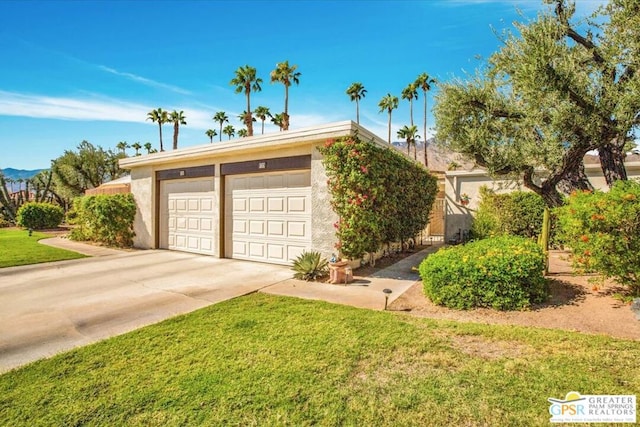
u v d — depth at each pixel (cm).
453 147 633
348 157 652
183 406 241
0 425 222
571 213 461
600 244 430
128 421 225
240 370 291
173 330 386
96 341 364
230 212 924
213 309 464
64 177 2752
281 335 367
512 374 277
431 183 1211
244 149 820
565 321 403
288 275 703
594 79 473
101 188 1570
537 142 542
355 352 323
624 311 416
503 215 1041
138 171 1160
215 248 944
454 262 471
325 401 245
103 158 2959
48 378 282
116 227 1139
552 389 254
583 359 298
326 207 700
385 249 900
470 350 325
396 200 841
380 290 575
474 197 1216
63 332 392
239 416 229
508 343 338
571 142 512
